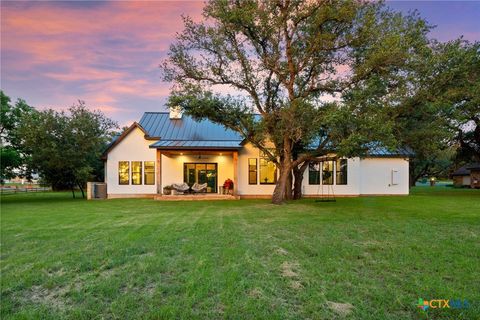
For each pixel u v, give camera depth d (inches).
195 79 542.6
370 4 450.9
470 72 494.6
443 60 428.8
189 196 671.1
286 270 164.1
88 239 240.8
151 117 858.8
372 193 779.4
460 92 463.5
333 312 115.9
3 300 129.0
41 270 165.8
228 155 777.6
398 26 434.3
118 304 122.9
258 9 462.9
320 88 516.1
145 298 128.7
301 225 301.9
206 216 377.4
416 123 533.6
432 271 161.8
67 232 269.9
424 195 769.6
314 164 757.3
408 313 115.6
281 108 470.3
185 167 776.9
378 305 121.5
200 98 523.2
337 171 764.6
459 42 453.7
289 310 117.7
